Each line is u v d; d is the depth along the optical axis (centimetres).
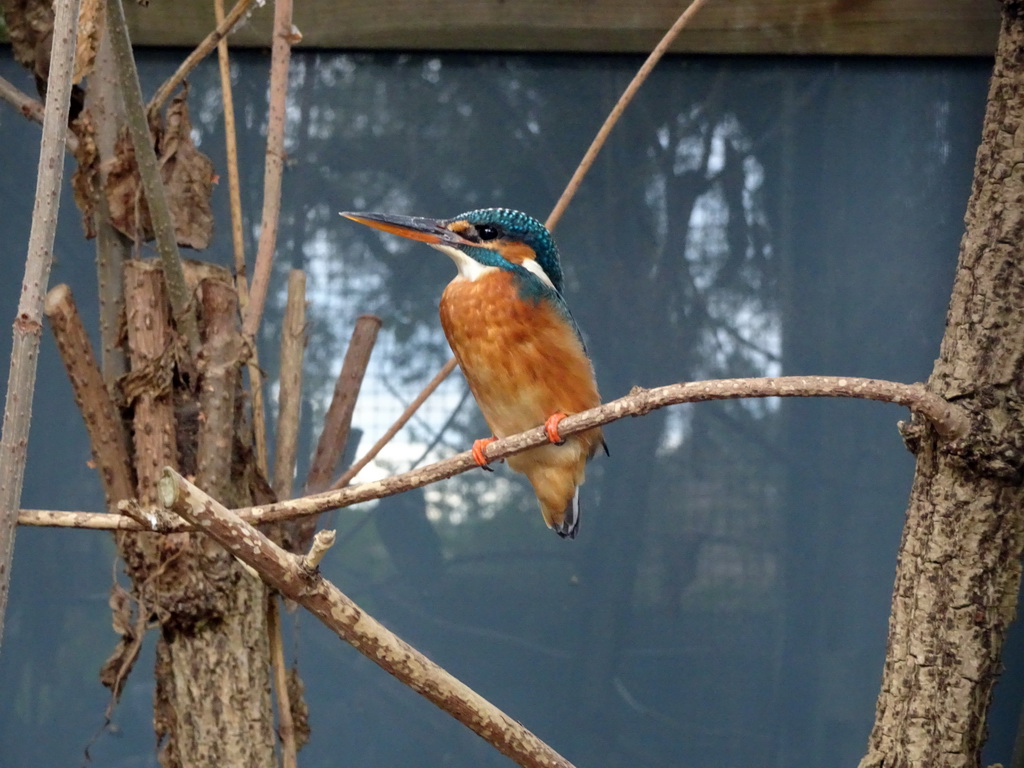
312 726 541
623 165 550
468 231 433
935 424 283
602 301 549
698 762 539
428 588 546
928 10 530
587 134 549
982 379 288
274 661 375
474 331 414
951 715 290
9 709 521
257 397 394
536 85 549
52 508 526
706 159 549
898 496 541
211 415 350
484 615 546
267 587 373
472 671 544
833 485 543
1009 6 299
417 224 435
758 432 549
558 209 389
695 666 543
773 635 542
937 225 544
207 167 384
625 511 549
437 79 548
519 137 548
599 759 540
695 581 546
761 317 547
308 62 543
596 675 544
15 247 531
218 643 354
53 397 529
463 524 551
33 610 526
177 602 347
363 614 232
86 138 371
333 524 543
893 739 299
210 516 209
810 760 536
